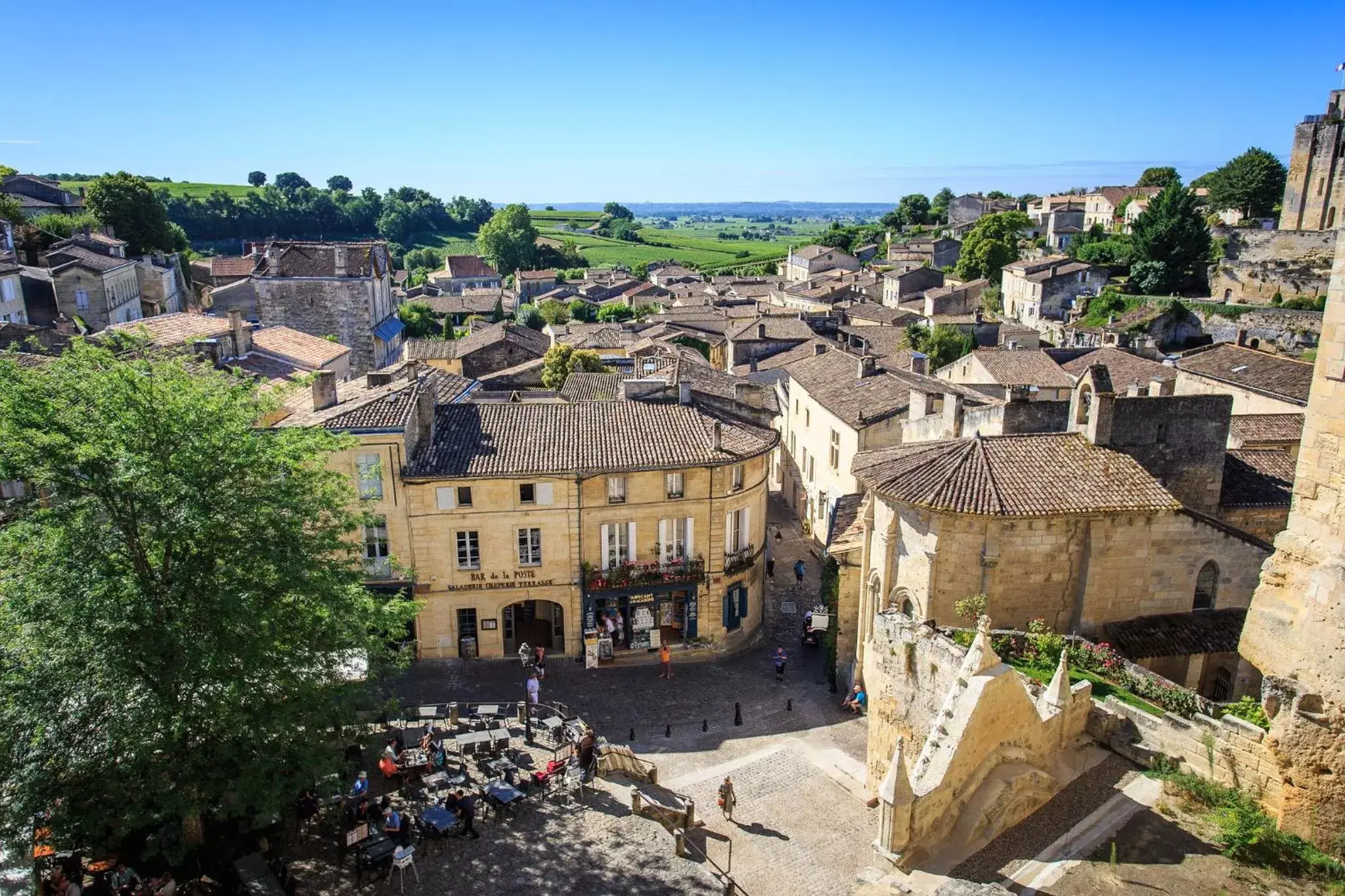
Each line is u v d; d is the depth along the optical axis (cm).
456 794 2614
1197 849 2027
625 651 4338
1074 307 11831
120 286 9044
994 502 3014
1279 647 2078
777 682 4053
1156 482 3152
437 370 5791
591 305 16250
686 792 3080
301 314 10175
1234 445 4453
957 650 2552
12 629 2041
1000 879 1942
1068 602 3136
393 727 3164
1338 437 1947
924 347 10012
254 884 2266
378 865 2350
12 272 7750
